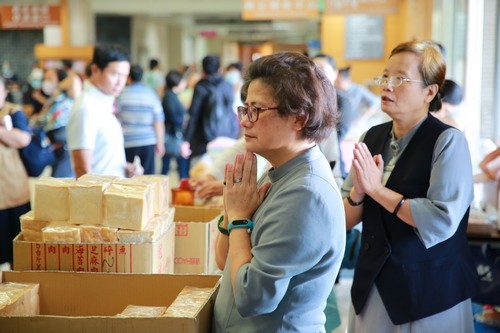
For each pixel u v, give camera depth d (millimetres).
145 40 24844
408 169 2555
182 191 3559
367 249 2633
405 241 2541
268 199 1876
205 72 8117
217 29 30562
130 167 4070
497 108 6270
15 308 2115
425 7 10406
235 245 1862
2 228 4438
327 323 4168
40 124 6043
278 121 1808
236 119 8578
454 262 2582
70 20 17688
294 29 29203
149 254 2365
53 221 2428
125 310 2135
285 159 1868
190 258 2873
